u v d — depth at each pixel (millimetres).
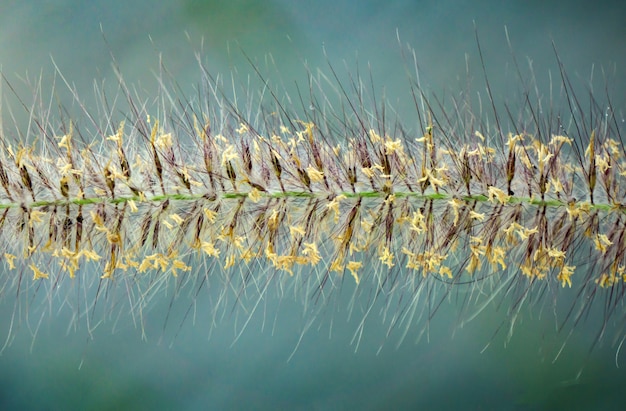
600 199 266
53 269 270
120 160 263
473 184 266
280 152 265
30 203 263
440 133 268
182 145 266
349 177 265
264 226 264
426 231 266
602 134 270
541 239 266
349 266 264
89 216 263
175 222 265
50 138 266
